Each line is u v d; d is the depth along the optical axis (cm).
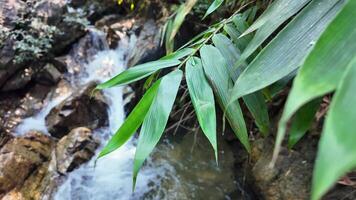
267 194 199
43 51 297
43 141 258
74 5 375
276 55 62
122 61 332
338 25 42
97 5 378
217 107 267
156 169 254
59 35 317
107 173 246
